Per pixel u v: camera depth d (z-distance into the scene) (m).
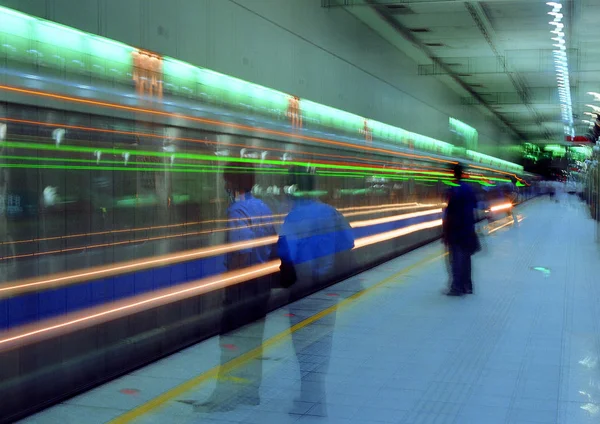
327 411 5.55
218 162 8.54
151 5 7.34
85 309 6.00
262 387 6.09
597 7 15.56
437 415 5.44
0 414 5.04
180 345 7.62
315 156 12.30
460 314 9.77
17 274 5.19
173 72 7.76
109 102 6.33
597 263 15.91
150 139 7.02
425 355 7.41
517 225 28.72
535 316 9.69
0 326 5.03
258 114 10.21
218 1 8.99
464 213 11.59
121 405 5.66
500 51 20.77
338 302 10.20
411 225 20.34
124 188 6.55
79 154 5.90
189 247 7.78
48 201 5.52
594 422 5.31
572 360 7.21
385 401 5.83
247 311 6.30
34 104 5.32
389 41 18.72
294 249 5.48
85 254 5.98
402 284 12.77
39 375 5.46
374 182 16.36
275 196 10.39
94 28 6.27
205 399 5.79
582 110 37.53
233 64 9.42
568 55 21.47
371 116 17.00
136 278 6.77
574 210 44.59
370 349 7.64
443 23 17.11
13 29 5.16
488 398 5.93
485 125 39.00
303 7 12.29
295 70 11.90
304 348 7.18
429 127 24.16
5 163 5.05
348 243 5.56
